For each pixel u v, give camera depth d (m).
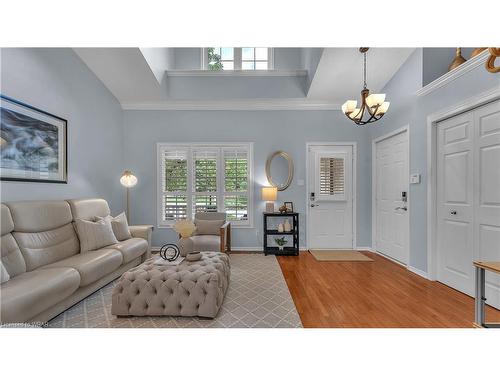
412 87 3.49
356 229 4.71
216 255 2.86
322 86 4.27
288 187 4.75
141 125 4.80
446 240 2.98
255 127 4.78
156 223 4.79
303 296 2.69
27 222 2.45
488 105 2.45
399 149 3.88
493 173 2.41
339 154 4.76
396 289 2.87
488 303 2.45
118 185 4.62
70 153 3.43
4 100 2.50
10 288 1.80
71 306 2.38
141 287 2.23
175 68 5.30
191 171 4.80
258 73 4.59
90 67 3.84
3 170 2.49
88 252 2.83
